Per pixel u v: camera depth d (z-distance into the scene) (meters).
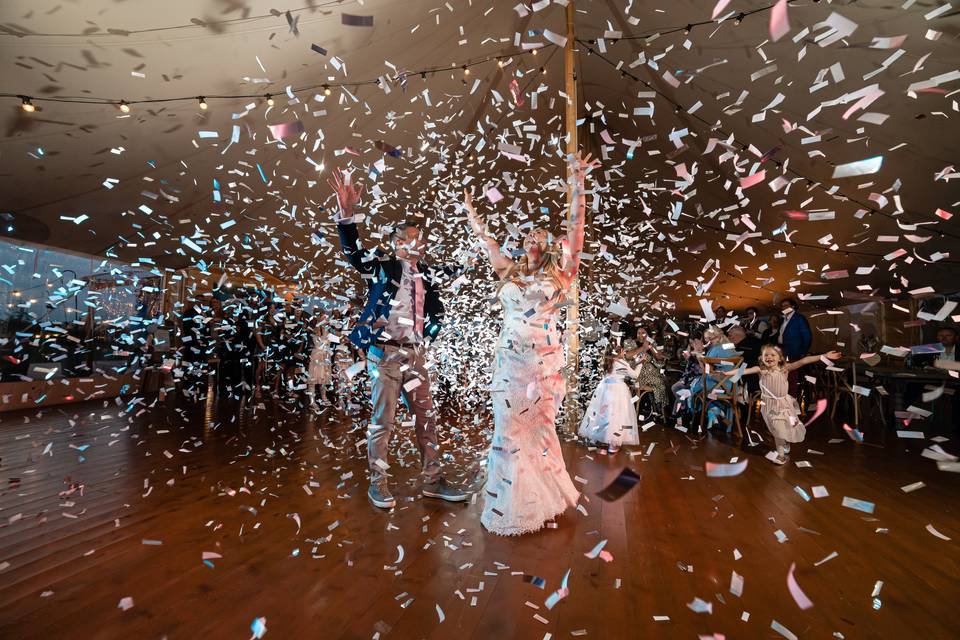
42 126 3.91
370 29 3.82
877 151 4.33
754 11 3.55
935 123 3.80
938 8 2.88
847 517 2.21
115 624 1.24
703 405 4.75
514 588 1.48
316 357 6.21
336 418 5.03
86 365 6.29
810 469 3.22
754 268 8.52
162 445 3.63
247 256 6.34
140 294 6.96
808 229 6.40
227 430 4.30
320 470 2.95
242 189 5.40
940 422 5.18
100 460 3.12
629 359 5.18
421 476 2.83
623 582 1.53
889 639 1.22
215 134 2.64
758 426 5.14
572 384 4.03
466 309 4.03
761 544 1.87
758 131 4.72
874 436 4.66
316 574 1.56
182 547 1.76
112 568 1.58
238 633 1.21
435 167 4.35
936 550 1.82
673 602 1.41
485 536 1.92
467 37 4.33
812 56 3.65
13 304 5.46
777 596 1.45
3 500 2.29
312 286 5.36
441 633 1.23
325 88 4.30
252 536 1.88
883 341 7.97
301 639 1.19
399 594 1.43
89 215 5.28
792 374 4.87
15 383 5.39
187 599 1.38
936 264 6.23
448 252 4.02
